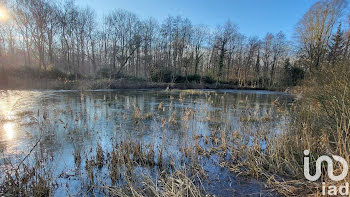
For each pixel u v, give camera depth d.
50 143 4.95
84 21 26.28
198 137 5.56
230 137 5.12
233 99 15.87
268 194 2.86
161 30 30.70
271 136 4.93
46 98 12.93
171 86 25.39
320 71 6.12
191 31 31.81
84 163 3.94
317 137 4.20
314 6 20.44
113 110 9.48
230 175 3.52
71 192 2.98
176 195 2.56
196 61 33.03
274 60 33.69
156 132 5.95
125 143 4.45
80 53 27.23
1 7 19.66
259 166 3.67
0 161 3.91
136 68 31.97
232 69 35.47
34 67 21.50
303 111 5.11
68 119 7.38
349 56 6.57
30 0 20.34
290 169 3.41
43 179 2.99
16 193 2.87
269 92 25.53
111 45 28.67
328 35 19.97
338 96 3.86
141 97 15.41
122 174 3.46
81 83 20.50
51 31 23.98
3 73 17.52
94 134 5.72
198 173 3.51
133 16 28.95
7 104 10.11
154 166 3.88
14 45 25.66
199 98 15.68
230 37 32.53
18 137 5.30
